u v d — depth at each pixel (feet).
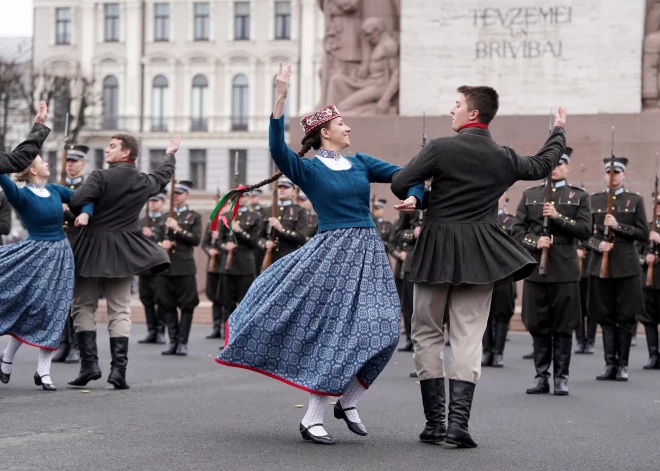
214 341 67.41
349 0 85.97
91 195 38.96
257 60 228.63
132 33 231.50
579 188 42.68
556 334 41.60
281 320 28.09
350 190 28.89
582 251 60.59
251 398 37.50
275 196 59.31
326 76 86.79
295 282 28.32
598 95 80.53
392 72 84.69
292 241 63.52
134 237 39.86
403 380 45.06
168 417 32.48
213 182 230.07
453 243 28.63
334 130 29.48
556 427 32.53
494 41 81.92
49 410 33.40
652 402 39.09
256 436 29.27
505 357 57.82
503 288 52.26
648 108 80.48
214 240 68.69
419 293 29.22
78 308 40.14
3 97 189.06
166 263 40.09
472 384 28.50
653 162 79.20
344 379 27.61
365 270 28.43
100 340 63.87
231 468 24.81
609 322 48.01
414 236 51.55
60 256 38.88
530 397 40.27
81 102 194.90
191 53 230.07
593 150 79.87
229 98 230.07
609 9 80.53
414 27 83.15
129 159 40.16
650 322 53.57
